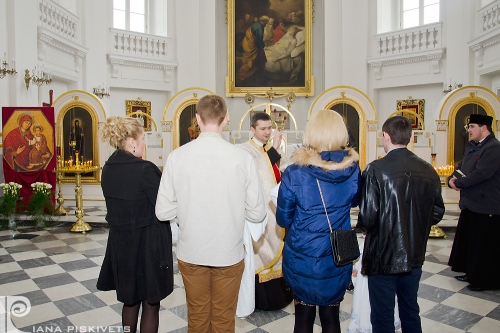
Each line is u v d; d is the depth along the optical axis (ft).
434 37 37.09
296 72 43.86
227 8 43.88
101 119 28.07
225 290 7.58
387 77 40.01
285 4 43.62
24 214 24.20
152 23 43.37
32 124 23.56
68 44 32.24
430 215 8.30
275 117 31.12
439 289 13.64
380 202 8.02
